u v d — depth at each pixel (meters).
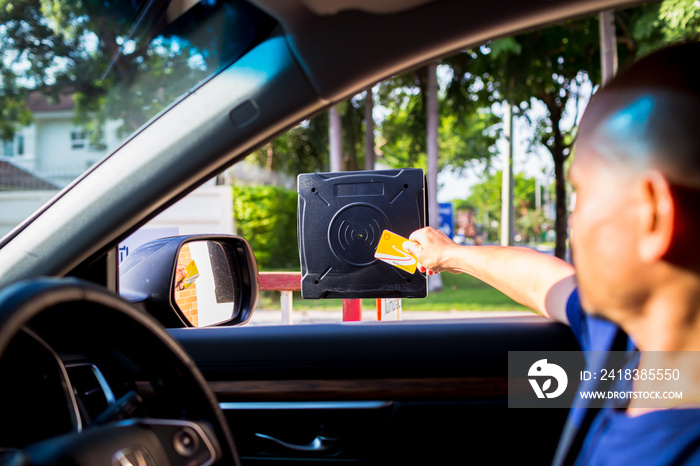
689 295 0.52
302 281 1.46
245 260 1.79
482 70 11.19
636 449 0.55
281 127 1.15
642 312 0.55
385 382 1.29
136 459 0.62
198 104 1.15
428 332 1.28
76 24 8.66
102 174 1.15
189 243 1.56
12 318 0.54
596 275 0.56
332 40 1.10
